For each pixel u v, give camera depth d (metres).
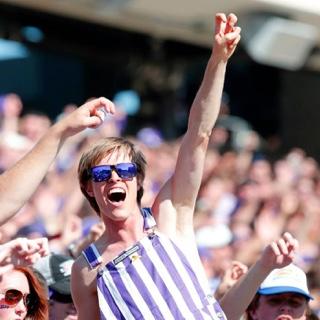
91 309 9.62
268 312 11.25
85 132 22.61
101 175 9.54
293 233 22.88
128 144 9.74
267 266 9.94
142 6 28.98
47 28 29.88
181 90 35.16
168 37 31.17
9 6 28.31
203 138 9.98
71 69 34.16
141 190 9.85
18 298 9.84
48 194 18.12
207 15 30.75
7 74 33.28
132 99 31.80
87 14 28.66
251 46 31.30
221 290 11.63
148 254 9.41
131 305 9.27
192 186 9.98
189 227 9.95
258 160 29.47
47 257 11.66
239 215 22.72
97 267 9.57
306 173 29.27
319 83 37.47
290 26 31.78
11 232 15.13
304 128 37.69
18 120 24.62
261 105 38.50
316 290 16.53
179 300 9.26
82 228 15.00
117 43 31.59
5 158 19.44
